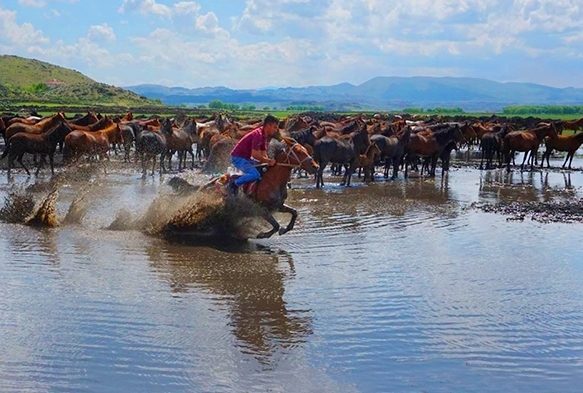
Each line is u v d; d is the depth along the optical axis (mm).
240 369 6594
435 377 6531
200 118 52094
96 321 7758
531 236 13766
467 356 7070
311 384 6309
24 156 28266
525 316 8430
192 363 6691
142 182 21078
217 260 10961
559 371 6746
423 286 9688
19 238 12055
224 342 7270
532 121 60844
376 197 19547
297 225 14406
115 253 11164
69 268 10039
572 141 30641
